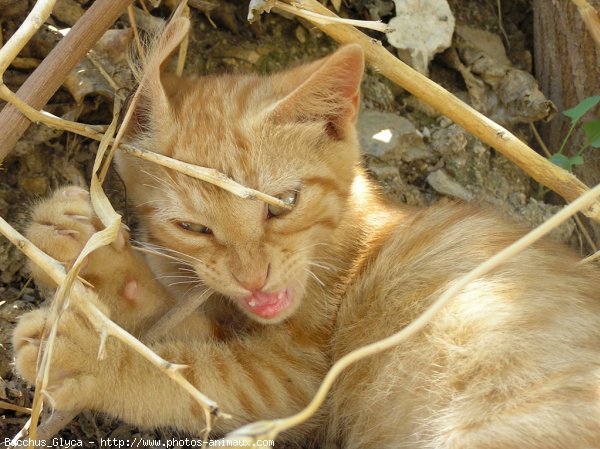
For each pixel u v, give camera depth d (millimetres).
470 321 479
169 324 484
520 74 638
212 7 604
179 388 469
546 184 519
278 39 623
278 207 483
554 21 626
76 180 552
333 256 515
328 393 505
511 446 444
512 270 492
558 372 457
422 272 502
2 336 505
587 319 475
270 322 491
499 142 518
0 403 477
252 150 480
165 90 505
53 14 566
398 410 489
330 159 501
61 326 452
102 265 476
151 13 598
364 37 515
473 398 464
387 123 614
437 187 607
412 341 488
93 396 459
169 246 493
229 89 503
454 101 519
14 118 456
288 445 509
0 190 541
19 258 529
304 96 486
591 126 579
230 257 480
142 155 470
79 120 560
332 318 511
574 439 438
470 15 661
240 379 483
